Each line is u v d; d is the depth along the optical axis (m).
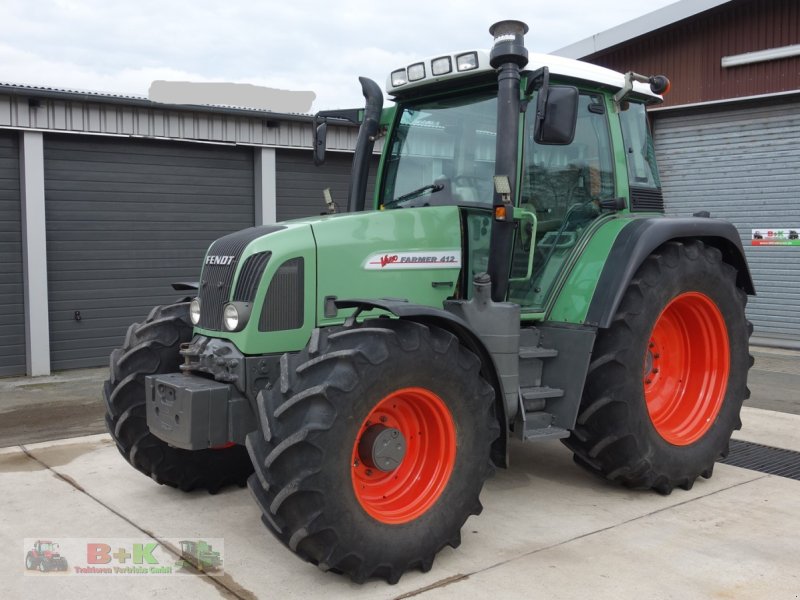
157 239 8.99
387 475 3.21
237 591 2.96
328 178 10.30
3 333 8.08
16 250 8.11
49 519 3.75
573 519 3.71
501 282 3.57
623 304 3.82
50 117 8.00
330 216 3.71
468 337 3.28
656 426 4.18
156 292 9.03
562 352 3.79
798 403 6.39
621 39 10.58
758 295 9.94
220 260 3.50
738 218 10.03
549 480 4.35
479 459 3.23
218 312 3.42
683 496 4.07
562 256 4.06
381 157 4.36
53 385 7.56
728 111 9.98
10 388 7.41
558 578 3.04
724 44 9.77
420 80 3.98
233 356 3.27
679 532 3.54
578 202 4.15
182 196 9.15
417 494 3.16
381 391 2.92
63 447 5.11
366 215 3.58
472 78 3.90
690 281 4.09
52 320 8.35
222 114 9.08
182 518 3.77
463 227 3.85
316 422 2.76
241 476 4.21
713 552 3.29
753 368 8.00
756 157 9.76
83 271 8.51
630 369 3.78
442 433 3.19
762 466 4.63
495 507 3.90
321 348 2.96
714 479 4.38
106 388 3.94
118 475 4.47
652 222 3.97
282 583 3.02
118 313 8.77
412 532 3.02
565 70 3.89
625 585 2.97
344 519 2.82
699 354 4.43
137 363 3.84
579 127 4.15
